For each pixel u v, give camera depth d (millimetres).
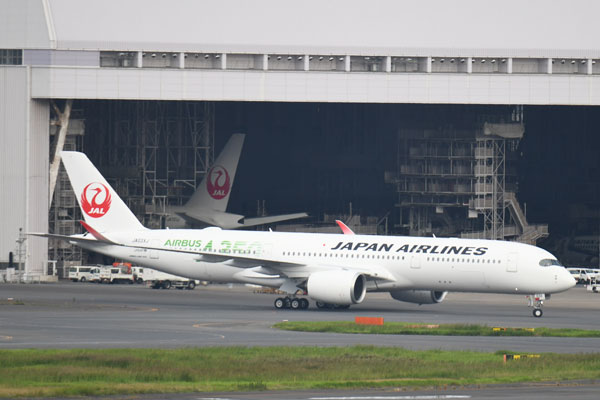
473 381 129750
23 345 167375
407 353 158375
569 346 176625
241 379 130750
